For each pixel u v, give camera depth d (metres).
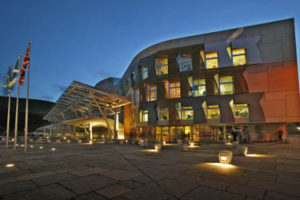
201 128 26.08
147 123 29.28
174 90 27.91
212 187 5.56
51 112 50.81
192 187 5.58
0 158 11.98
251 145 20.19
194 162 10.02
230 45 25.27
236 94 24.12
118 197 4.79
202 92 26.19
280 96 22.72
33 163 9.95
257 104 23.28
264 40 24.12
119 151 16.17
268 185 5.73
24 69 18.17
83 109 39.81
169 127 27.83
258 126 23.66
